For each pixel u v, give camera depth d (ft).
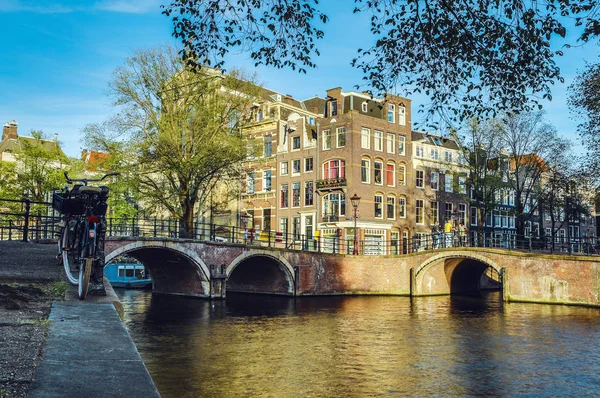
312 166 134.41
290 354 51.06
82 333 13.79
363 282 116.78
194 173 100.27
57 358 11.27
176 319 73.72
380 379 42.24
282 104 141.90
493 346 55.26
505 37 28.81
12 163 124.67
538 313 81.41
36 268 27.78
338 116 130.62
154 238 90.43
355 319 75.15
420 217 141.90
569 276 91.91
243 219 145.07
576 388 39.99
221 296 99.86
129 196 105.19
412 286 113.60
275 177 141.49
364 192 128.88
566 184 123.34
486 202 130.00
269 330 64.90
